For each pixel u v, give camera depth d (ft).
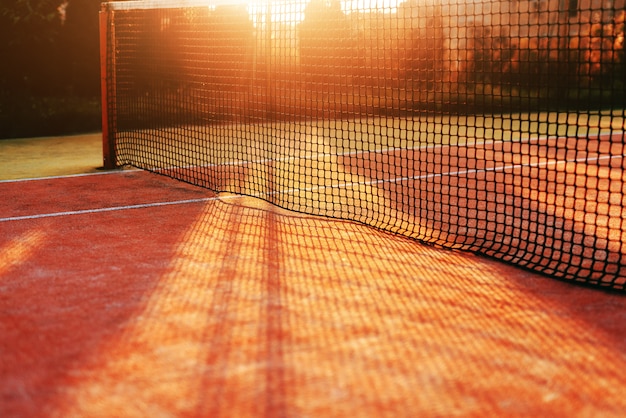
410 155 33.88
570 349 10.94
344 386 9.62
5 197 23.32
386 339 11.30
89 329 11.66
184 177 27.32
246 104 42.39
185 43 37.58
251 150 33.24
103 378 9.85
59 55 46.01
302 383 9.71
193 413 8.86
